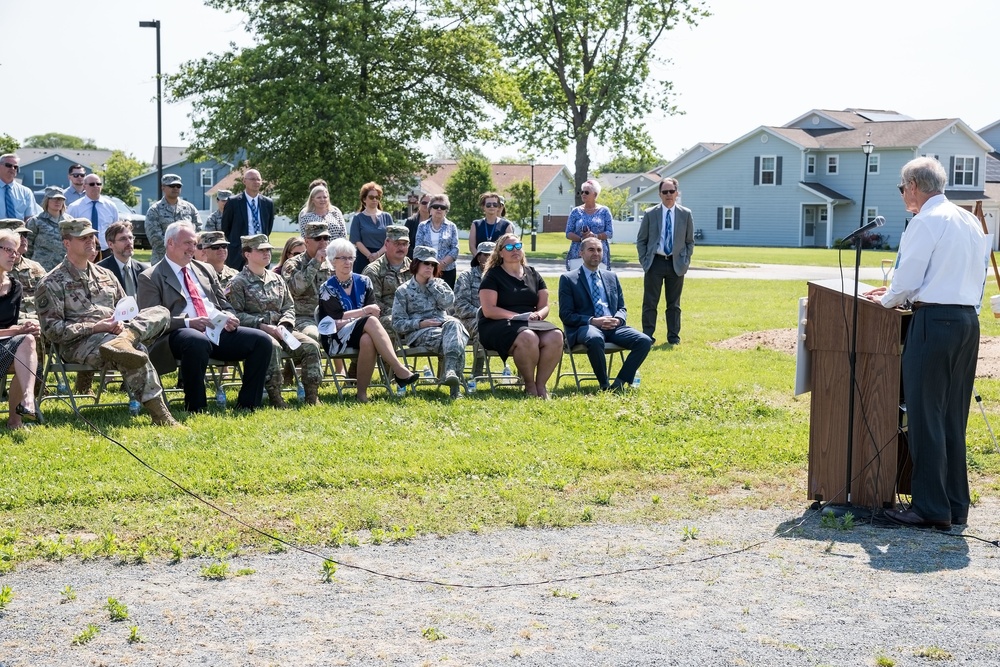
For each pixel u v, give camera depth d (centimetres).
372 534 564
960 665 399
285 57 3447
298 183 3391
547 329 939
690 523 595
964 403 593
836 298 605
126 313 806
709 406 884
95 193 1202
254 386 855
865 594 476
